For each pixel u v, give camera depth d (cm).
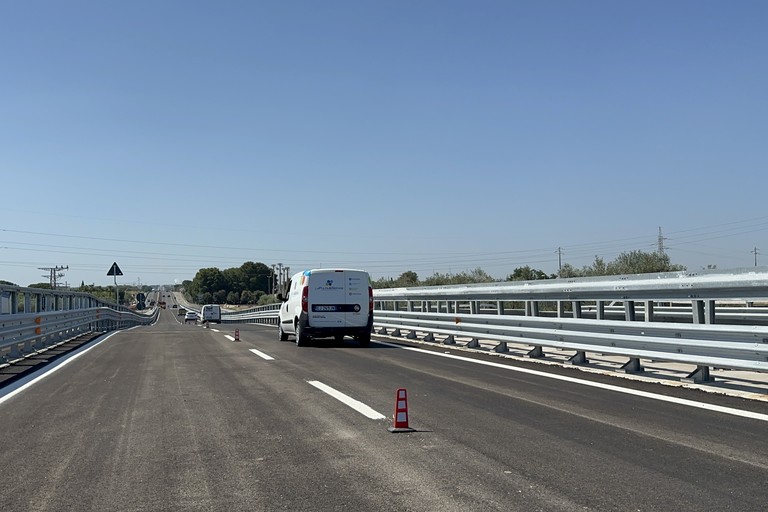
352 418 805
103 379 1185
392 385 1055
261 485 552
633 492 516
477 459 615
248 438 714
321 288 1870
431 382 1080
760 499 497
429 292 1919
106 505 509
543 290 1348
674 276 1036
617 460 604
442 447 661
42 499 524
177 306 18038
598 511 477
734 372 1083
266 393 1003
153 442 704
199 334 2630
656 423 745
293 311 1988
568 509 481
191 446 685
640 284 1070
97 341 2148
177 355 1614
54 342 1948
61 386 1105
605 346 1162
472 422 770
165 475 585
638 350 1078
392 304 2903
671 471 568
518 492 520
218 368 1329
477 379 1105
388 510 487
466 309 2558
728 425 730
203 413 853
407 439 696
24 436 740
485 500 503
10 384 1134
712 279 945
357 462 614
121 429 768
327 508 494
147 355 1622
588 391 962
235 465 612
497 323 1493
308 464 611
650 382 1030
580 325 1212
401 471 582
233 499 518
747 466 579
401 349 1723
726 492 513
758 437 676
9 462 634
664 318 1853
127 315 4309
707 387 963
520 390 983
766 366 855
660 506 484
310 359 1482
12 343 1455
